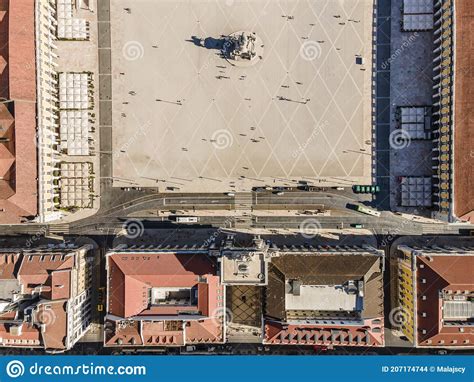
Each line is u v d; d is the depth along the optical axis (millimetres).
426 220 52000
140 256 47094
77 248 50781
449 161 46438
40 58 47344
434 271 45156
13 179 45906
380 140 52375
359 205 52469
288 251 47844
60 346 46312
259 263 44031
